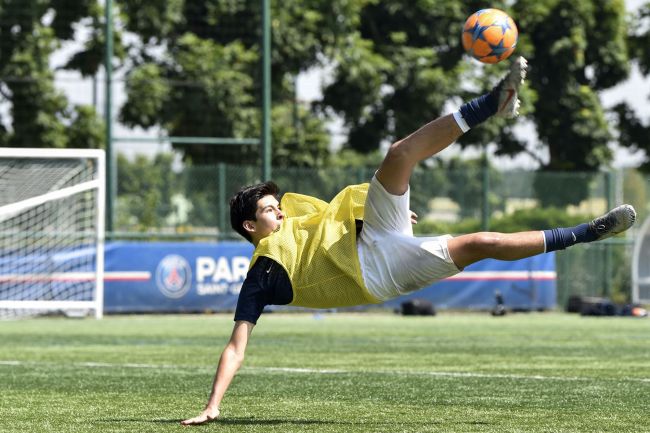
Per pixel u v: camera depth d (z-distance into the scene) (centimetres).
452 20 5256
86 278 3378
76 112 4862
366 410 1184
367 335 2661
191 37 4762
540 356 2008
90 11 4878
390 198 1001
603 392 1370
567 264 4231
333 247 1015
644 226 4128
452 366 1780
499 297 3888
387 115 5203
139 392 1385
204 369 1723
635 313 3784
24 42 4688
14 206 2897
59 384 1488
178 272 3606
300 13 4912
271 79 4950
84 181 3397
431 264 999
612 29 5434
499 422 1084
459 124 988
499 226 4391
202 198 4169
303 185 4162
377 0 5153
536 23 5303
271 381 1515
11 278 3266
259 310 1026
